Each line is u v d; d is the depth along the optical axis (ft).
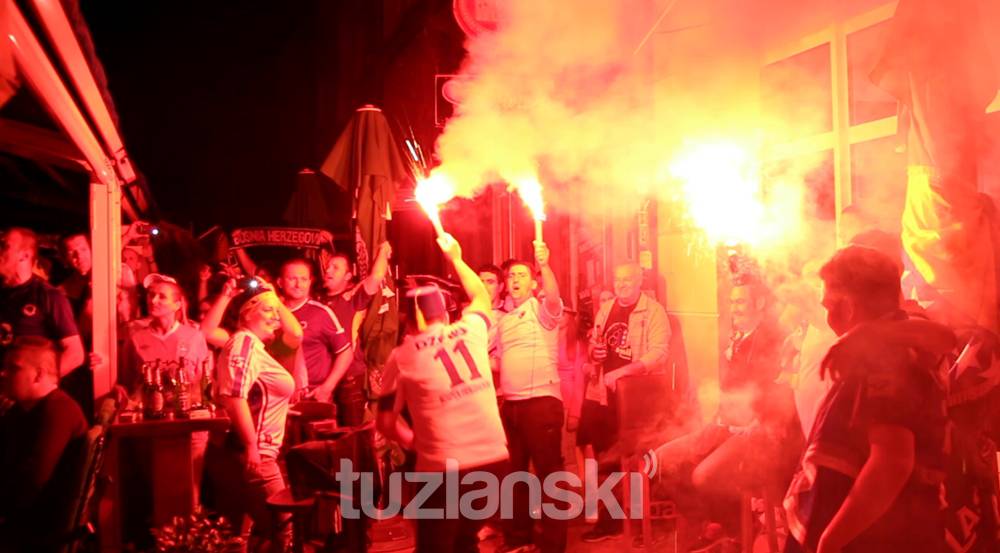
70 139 17.95
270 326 18.53
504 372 20.52
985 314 12.17
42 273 21.68
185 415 18.99
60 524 15.26
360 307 24.48
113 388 21.98
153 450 18.56
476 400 15.69
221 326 29.07
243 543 17.60
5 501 15.23
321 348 23.27
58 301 19.10
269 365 18.16
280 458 20.56
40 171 30.30
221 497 18.63
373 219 24.40
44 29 12.70
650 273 24.47
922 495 9.30
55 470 15.43
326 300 25.30
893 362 9.35
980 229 12.22
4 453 15.56
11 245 18.71
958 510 9.52
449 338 15.71
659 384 19.97
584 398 22.98
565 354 23.61
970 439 10.03
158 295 21.04
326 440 17.85
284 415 18.51
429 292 15.74
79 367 22.22
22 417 15.74
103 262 22.34
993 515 9.94
